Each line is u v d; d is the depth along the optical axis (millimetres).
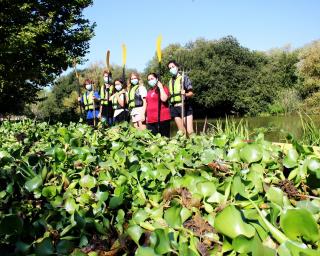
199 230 1074
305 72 40125
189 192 1317
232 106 50688
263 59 54750
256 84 49656
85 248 1072
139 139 3148
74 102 49562
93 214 1253
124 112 9211
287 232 895
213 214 1140
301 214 873
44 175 1740
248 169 1559
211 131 5004
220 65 50219
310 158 1486
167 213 1101
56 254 1021
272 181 1482
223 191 1262
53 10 22766
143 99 7754
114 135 3383
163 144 2822
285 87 49625
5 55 20109
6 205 1505
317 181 1339
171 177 1673
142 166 1861
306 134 4445
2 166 2031
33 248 1052
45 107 61750
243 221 900
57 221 1226
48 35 22953
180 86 7176
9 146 3133
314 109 34062
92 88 11875
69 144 2621
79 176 1826
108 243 1114
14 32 20109
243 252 852
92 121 11750
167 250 937
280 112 41781
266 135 8281
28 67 21859
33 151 2670
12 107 25953
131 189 1580
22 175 1625
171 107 7285
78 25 24297
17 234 1088
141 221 1223
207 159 1926
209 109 53438
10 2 20281
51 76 22969
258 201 1141
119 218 1252
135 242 1056
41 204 1519
